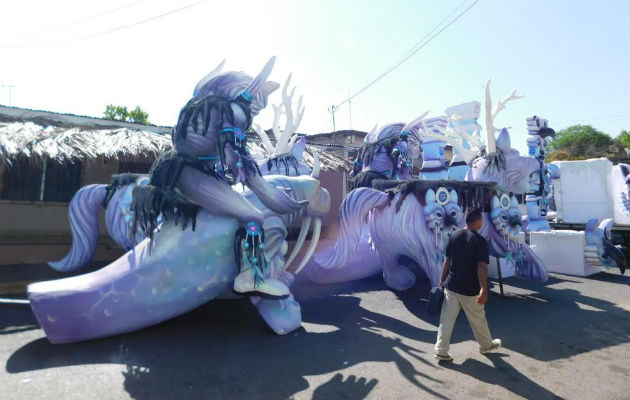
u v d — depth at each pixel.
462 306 3.61
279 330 4.14
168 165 3.84
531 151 10.50
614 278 8.31
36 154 7.12
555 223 12.59
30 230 9.18
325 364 3.42
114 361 3.34
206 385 2.96
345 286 6.80
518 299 6.19
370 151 7.39
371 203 5.72
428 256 5.38
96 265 7.78
